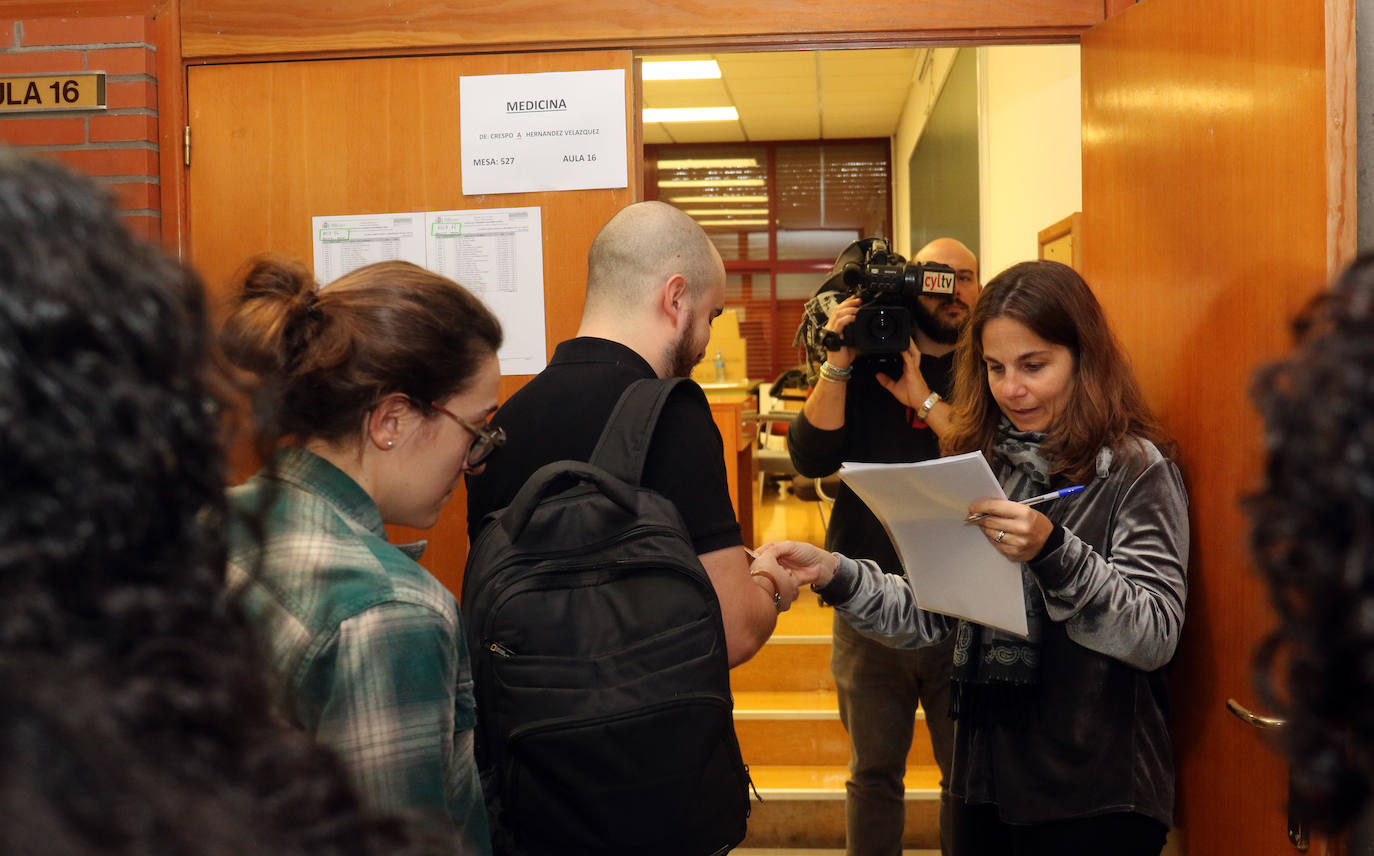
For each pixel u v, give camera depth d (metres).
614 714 1.11
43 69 2.23
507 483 1.37
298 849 0.34
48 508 0.32
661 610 1.16
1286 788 1.43
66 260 0.34
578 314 2.20
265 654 0.45
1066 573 1.39
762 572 1.61
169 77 2.24
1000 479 1.69
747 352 10.83
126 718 0.32
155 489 0.36
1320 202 1.34
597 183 2.20
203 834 0.31
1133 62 1.91
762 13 2.17
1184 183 1.71
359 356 0.94
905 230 9.21
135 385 0.35
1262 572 0.42
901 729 2.44
